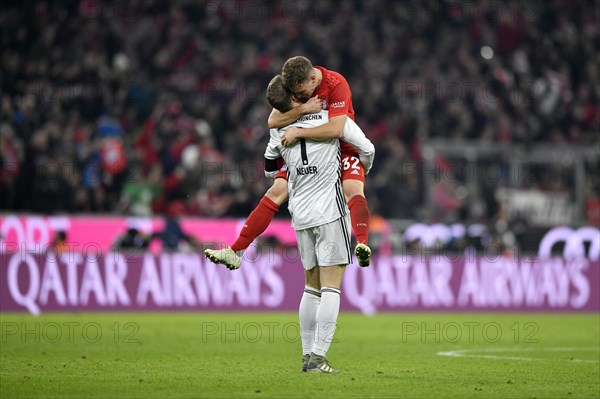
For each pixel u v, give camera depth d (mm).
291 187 23719
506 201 67938
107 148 60156
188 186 61438
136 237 52062
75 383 20688
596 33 93938
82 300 49594
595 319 52594
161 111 66250
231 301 53031
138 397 18266
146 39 74688
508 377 23188
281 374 22906
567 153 70438
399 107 77000
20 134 59531
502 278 58312
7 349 30328
